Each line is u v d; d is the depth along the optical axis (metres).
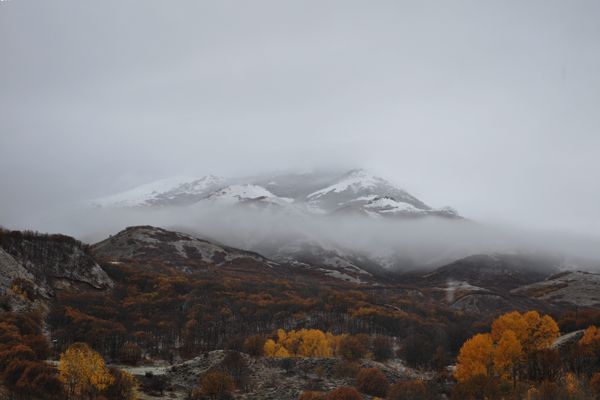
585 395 135.38
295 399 149.00
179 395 152.88
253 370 172.25
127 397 139.12
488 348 155.00
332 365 177.00
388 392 155.25
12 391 128.12
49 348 185.25
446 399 152.75
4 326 189.75
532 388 140.25
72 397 133.00
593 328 169.25
